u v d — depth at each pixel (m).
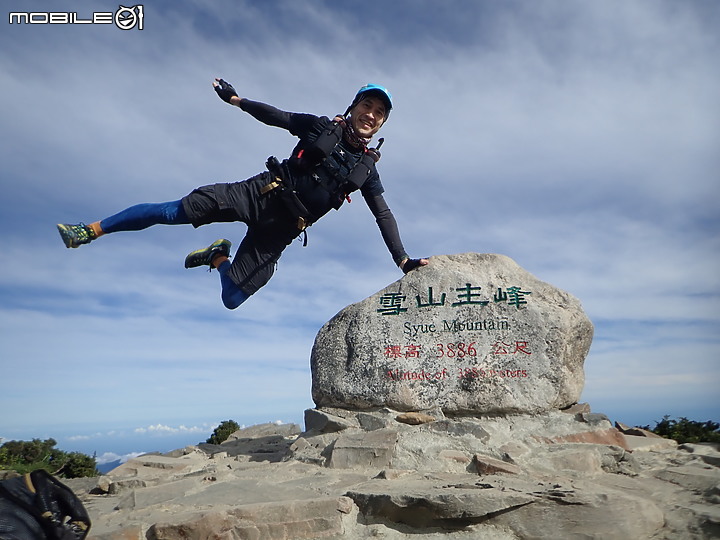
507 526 3.86
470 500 3.87
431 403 5.89
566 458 4.88
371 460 5.07
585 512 3.83
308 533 3.79
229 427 11.08
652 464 5.10
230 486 4.50
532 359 5.91
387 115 4.80
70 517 3.01
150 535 3.64
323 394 6.25
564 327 5.97
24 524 2.86
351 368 6.20
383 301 6.45
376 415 5.90
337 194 4.70
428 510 3.90
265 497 4.17
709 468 4.82
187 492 4.43
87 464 10.09
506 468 4.71
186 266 5.28
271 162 4.62
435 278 6.41
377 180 5.76
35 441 10.66
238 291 4.93
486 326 6.09
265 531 3.72
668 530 3.84
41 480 2.99
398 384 5.99
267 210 4.69
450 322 6.17
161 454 6.61
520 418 5.74
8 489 2.95
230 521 3.70
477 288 6.28
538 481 4.43
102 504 4.51
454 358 6.02
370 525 3.95
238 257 4.95
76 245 4.41
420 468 4.95
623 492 4.16
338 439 5.43
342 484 4.46
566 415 5.74
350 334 6.38
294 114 4.70
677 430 8.48
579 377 6.16
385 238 6.05
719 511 3.89
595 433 5.47
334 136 4.56
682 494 4.32
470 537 3.81
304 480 4.66
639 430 6.49
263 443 7.38
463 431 5.43
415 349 6.12
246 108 4.65
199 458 5.91
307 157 4.60
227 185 4.66
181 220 4.59
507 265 6.52
